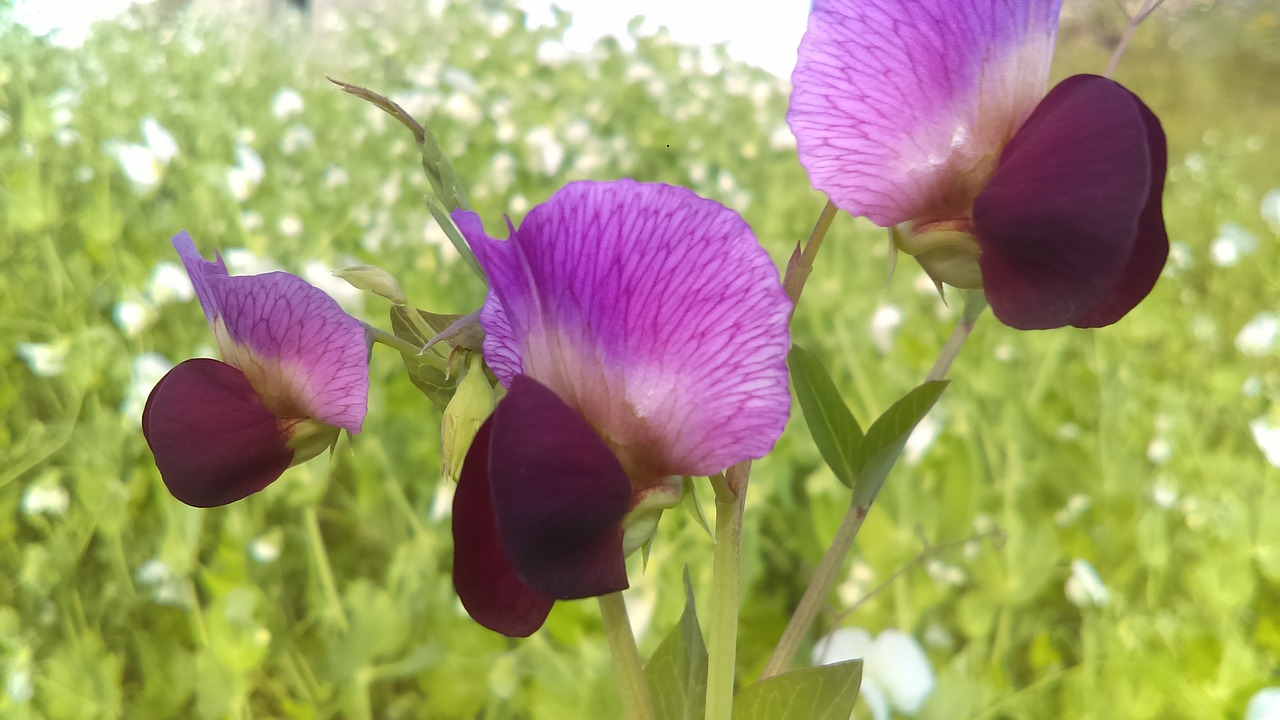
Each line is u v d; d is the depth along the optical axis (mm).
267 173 464
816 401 84
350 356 77
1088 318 69
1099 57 366
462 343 67
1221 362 345
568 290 61
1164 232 66
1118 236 59
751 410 61
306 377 78
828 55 65
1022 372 294
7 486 212
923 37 64
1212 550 219
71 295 283
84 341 233
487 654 167
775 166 531
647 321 61
